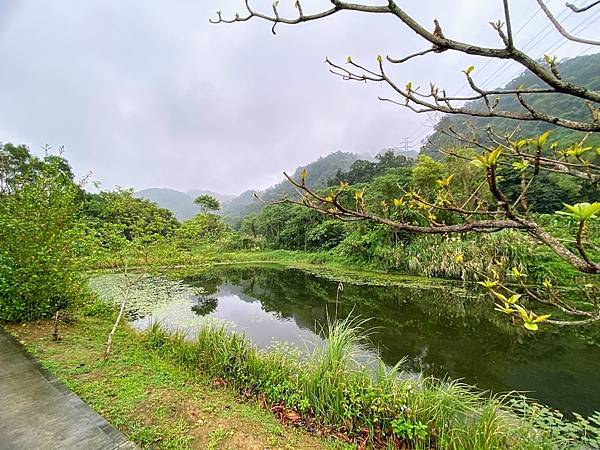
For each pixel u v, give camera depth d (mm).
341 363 3490
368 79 1112
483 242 9211
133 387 3332
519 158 1038
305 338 6055
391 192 13656
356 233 16469
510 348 5516
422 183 10570
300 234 25422
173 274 6148
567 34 758
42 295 4895
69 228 5301
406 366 4879
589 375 4539
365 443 2869
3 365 3352
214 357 4129
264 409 3344
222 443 2652
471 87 927
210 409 3127
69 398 2762
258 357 4035
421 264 11891
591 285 1293
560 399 3938
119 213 5539
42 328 4805
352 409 3119
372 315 7609
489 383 4363
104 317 6328
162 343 4895
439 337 6086
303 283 12445
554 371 4664
